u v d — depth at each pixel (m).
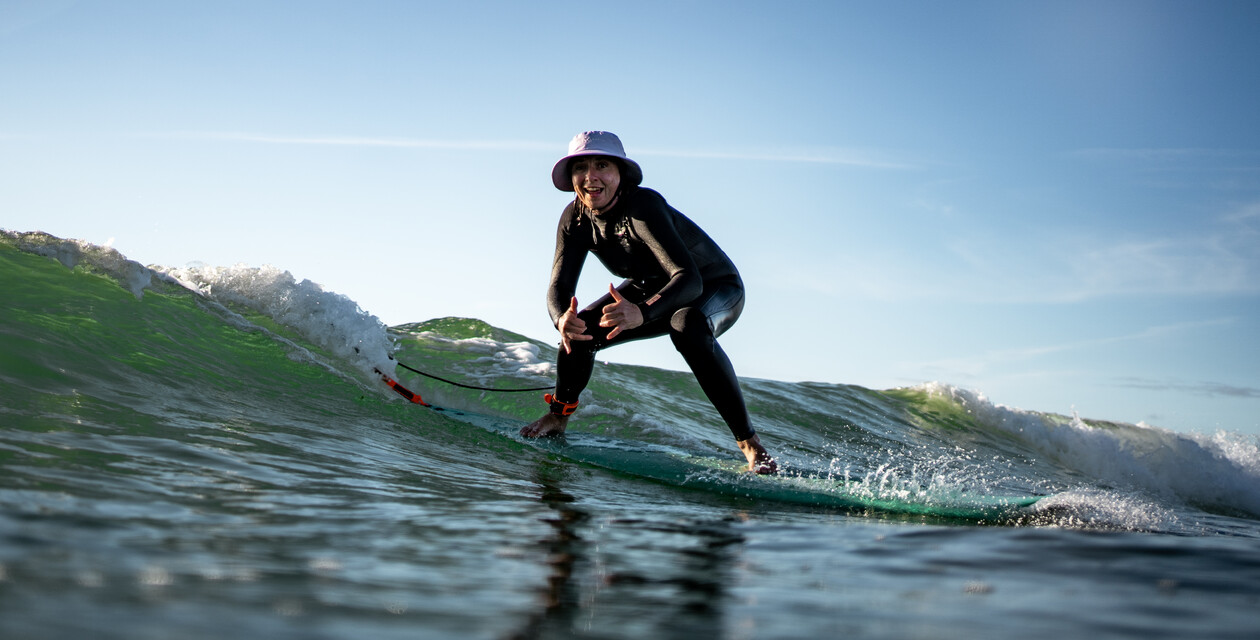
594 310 4.26
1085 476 7.82
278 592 1.07
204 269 5.02
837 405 8.38
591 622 1.07
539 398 5.21
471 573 1.33
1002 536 2.02
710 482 3.38
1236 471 8.28
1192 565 1.65
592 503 2.55
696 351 3.92
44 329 3.32
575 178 3.95
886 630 1.09
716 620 1.12
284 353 4.43
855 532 2.09
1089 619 1.18
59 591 0.96
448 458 3.30
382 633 0.93
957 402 9.23
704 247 4.22
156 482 1.78
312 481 2.17
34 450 1.85
